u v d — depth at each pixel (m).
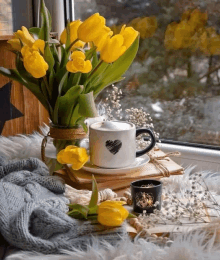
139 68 1.25
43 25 0.97
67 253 0.75
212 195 0.95
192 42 1.16
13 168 0.93
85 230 0.78
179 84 1.20
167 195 0.89
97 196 0.82
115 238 0.78
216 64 1.15
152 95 1.24
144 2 1.20
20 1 1.26
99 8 1.27
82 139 1.02
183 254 0.72
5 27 1.23
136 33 0.92
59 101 0.96
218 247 0.78
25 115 1.24
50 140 1.03
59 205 0.82
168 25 1.18
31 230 0.78
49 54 0.94
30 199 0.82
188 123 1.21
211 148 1.19
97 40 0.91
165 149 1.22
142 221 0.82
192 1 1.14
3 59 1.16
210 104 1.17
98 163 0.94
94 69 0.96
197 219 0.83
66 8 1.29
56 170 0.99
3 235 0.76
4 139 1.15
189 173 1.16
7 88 1.19
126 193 0.93
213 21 1.13
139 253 0.74
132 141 0.94
